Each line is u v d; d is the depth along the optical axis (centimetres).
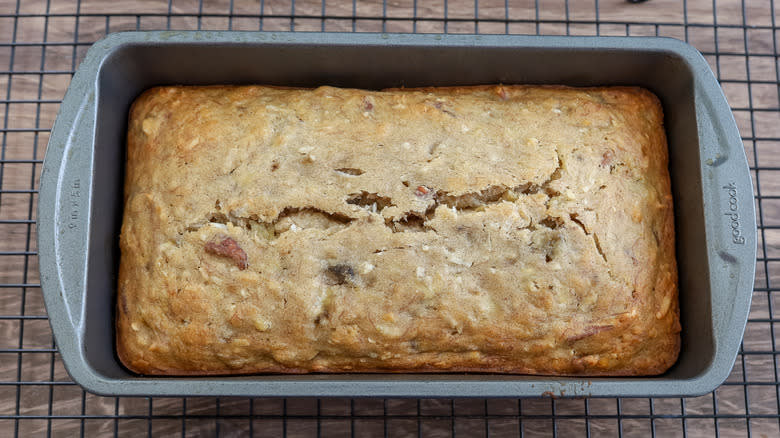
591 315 30
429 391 28
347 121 31
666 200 31
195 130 31
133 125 32
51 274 28
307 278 29
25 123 36
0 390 35
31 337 35
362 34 30
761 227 35
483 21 36
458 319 29
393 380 28
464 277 29
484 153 30
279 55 31
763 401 35
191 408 34
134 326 30
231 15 35
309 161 30
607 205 30
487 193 30
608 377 30
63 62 37
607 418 34
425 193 30
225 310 29
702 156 30
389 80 32
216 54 31
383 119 31
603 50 30
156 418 34
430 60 31
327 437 34
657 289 30
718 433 34
